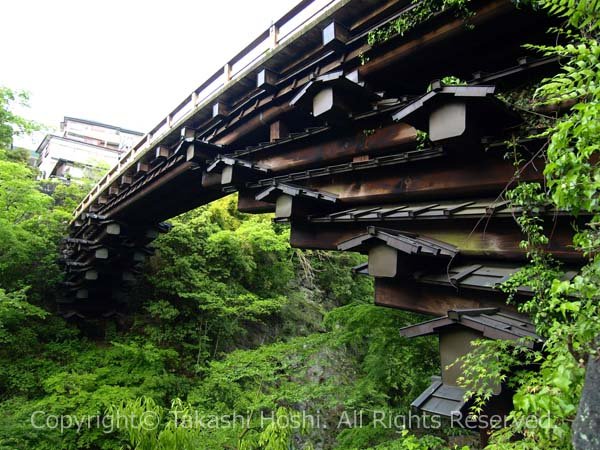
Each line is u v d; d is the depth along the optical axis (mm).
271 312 13359
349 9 3441
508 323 2395
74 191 15055
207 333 11938
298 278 16109
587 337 1530
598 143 1502
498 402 2445
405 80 3701
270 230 12852
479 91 2334
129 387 8727
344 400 6234
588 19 1730
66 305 11430
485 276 2715
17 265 10555
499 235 2773
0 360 8914
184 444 3863
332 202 4039
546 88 1830
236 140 5535
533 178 2578
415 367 5762
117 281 11344
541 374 2035
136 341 10914
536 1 2307
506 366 2219
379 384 6086
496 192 2928
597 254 1776
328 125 3918
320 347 7047
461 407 2402
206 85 5996
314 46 4023
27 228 11398
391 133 3482
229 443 6020
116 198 9820
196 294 11086
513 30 2846
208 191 8141
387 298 3471
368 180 3803
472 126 2566
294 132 4887
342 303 16375
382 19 3381
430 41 3072
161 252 12703
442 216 2928
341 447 5965
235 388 7668
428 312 3133
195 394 7715
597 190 1580
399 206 3545
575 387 1543
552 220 2488
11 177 9312
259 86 4438
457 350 2605
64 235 12500
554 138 1578
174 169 7281
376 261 3160
